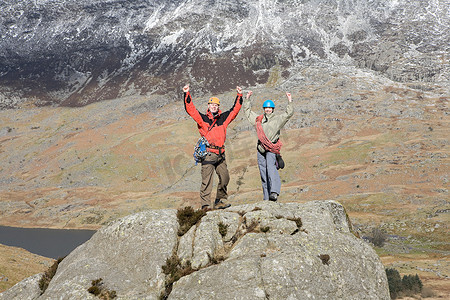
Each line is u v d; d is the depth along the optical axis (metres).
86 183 180.38
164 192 154.12
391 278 52.75
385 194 124.62
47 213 147.88
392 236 94.12
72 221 137.00
